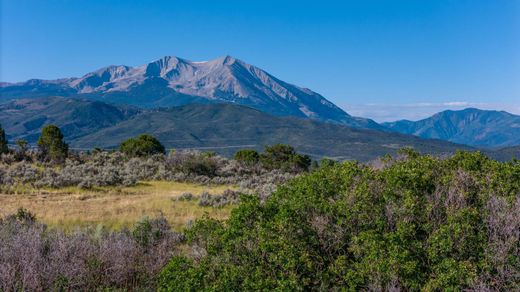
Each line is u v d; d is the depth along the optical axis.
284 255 7.52
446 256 7.44
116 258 9.98
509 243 7.19
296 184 10.41
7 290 8.12
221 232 8.55
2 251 9.41
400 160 11.97
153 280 9.77
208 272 8.09
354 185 9.21
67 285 8.79
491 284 7.11
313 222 8.42
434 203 8.47
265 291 7.23
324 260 8.20
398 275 7.24
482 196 8.48
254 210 8.87
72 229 14.72
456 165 10.27
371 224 8.21
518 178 9.22
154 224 14.88
